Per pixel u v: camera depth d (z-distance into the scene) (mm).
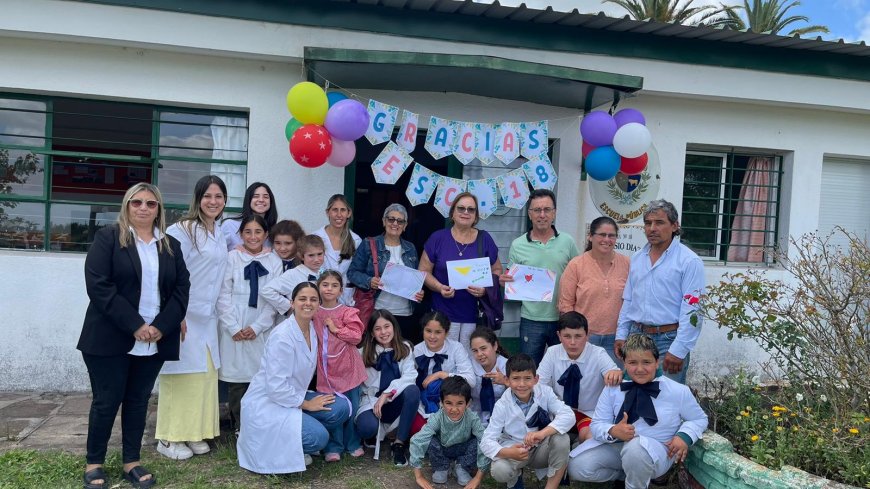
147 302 3393
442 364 4184
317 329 3939
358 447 4078
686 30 5461
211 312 3980
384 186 6723
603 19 5254
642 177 5973
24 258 5062
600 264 4348
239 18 4984
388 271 4438
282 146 5363
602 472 3631
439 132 5000
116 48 5098
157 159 5379
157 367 3521
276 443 3639
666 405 3504
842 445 3186
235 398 4359
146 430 4422
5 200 5223
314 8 5070
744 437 3617
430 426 3686
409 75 4961
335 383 3959
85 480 3443
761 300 3824
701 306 3785
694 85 5797
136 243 3385
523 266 4547
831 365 3682
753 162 6523
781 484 2992
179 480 3604
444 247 4609
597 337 4301
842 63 6066
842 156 6586
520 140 5086
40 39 4969
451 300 4574
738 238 6512
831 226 6695
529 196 5391
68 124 5266
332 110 4590
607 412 3658
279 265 4285
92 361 3322
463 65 4605
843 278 4137
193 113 5402
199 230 3842
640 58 5656
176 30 4918
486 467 3654
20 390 5129
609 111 5457
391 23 5188
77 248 5344
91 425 3406
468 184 5098
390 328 4105
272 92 5332
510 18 5301
